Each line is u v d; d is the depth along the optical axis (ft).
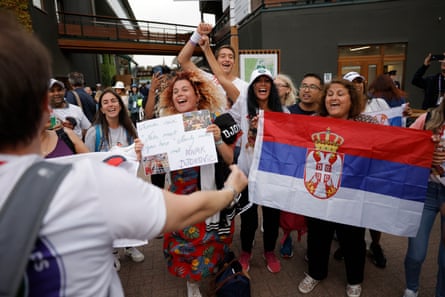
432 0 28.14
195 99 7.55
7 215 1.86
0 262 1.78
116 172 2.39
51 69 2.31
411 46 29.12
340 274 9.12
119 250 10.91
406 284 7.75
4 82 1.91
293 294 8.25
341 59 30.45
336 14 29.32
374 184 6.97
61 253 2.00
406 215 6.81
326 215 7.27
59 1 52.29
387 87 12.02
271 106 9.24
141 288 8.73
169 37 57.77
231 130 7.09
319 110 8.36
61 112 12.16
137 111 37.42
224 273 7.15
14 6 26.66
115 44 51.65
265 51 21.54
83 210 2.09
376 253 9.41
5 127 2.01
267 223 9.12
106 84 74.90
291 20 29.89
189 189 7.20
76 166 2.23
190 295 7.80
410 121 13.66
